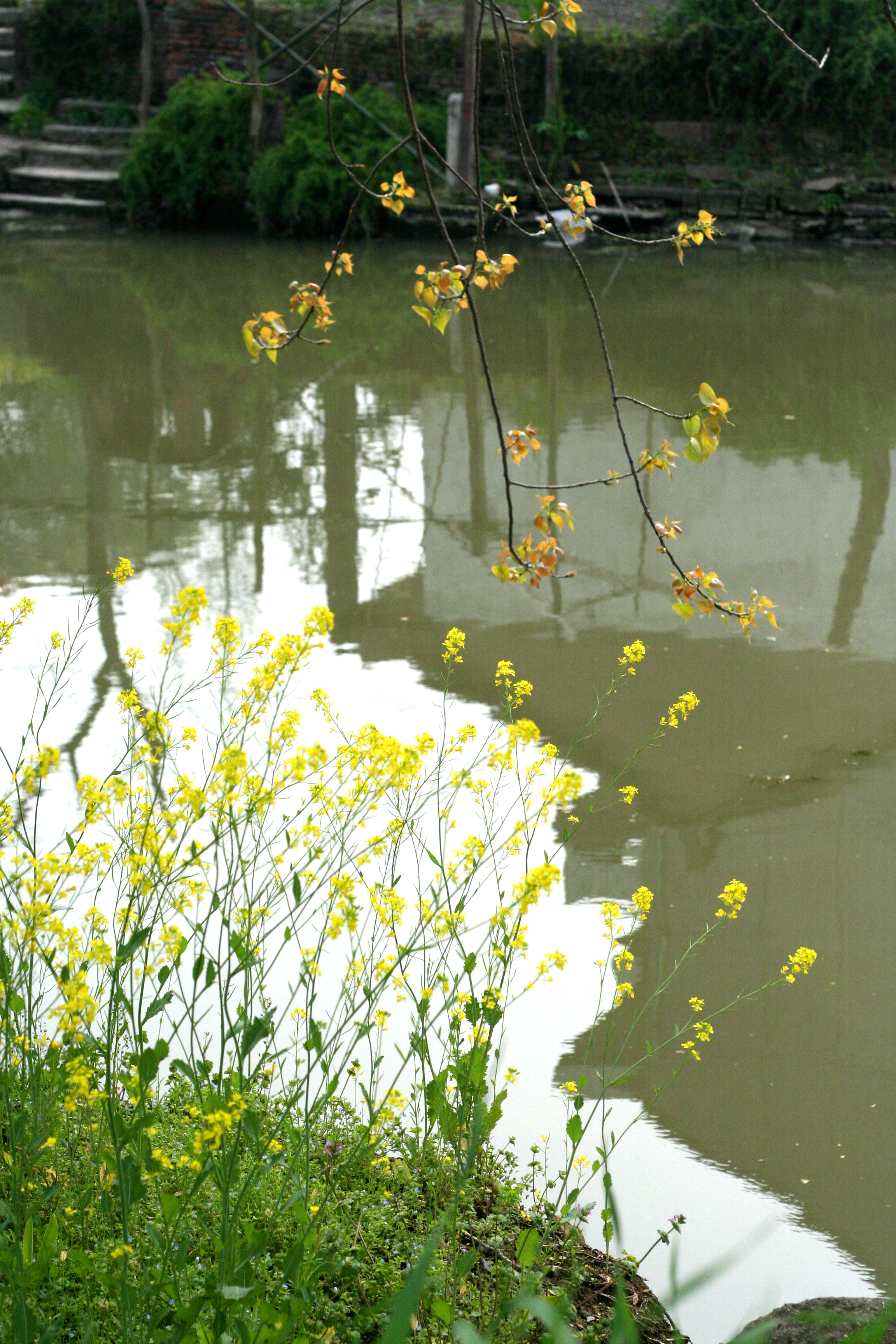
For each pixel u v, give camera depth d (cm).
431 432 1019
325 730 540
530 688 319
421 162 357
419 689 596
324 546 779
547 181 368
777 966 420
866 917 444
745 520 857
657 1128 351
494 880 454
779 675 630
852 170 2114
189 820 253
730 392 1148
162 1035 356
